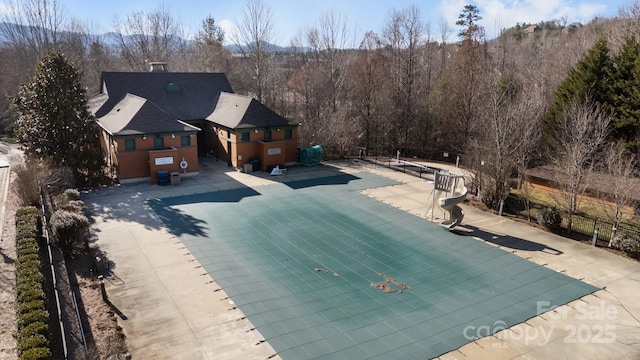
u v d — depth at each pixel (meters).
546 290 15.80
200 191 26.58
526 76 44.22
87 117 28.20
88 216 21.80
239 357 11.66
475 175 26.50
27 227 16.86
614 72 29.41
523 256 18.61
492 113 26.48
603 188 22.28
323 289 15.50
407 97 46.28
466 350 12.28
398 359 11.76
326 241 19.70
